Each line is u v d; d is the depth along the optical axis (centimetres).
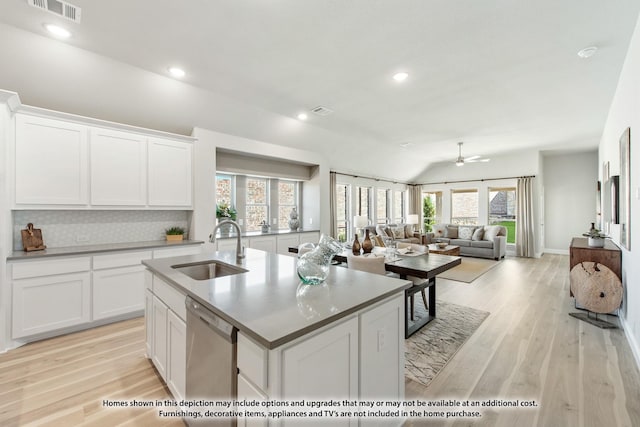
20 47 240
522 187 748
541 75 305
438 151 720
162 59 271
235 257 254
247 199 541
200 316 137
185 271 225
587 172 740
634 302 255
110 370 219
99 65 274
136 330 291
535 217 729
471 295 413
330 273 195
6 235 249
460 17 212
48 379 208
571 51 259
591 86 333
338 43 245
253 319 113
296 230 569
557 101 380
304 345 109
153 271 210
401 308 166
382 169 804
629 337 268
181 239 384
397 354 162
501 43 245
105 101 309
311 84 325
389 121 464
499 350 252
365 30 227
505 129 516
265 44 246
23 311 255
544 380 209
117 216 356
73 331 286
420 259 337
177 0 194
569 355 243
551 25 222
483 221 841
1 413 174
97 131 311
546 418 171
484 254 709
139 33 231
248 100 371
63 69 267
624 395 191
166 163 364
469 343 265
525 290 438
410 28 225
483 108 404
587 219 740
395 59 271
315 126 493
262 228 553
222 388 124
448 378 212
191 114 371
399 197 959
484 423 168
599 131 530
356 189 768
